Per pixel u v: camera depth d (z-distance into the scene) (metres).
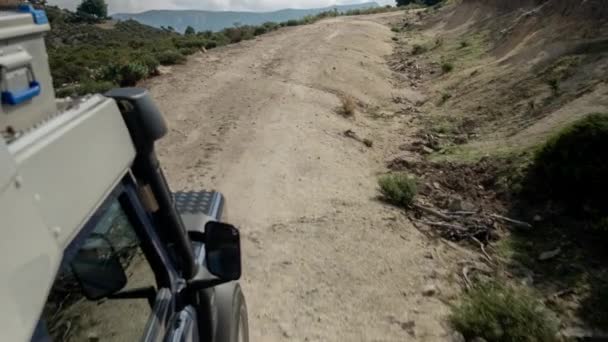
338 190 10.68
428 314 6.47
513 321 5.91
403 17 60.78
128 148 2.19
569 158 9.07
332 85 21.92
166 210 2.61
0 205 1.15
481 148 12.66
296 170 11.66
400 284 7.16
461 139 14.04
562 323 6.44
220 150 12.79
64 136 1.60
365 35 39.88
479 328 5.92
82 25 118.94
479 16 34.47
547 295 7.04
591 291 6.93
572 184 8.88
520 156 10.88
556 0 20.33
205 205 4.80
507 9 30.86
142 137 2.33
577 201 8.78
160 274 2.61
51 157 1.49
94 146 1.83
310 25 50.69
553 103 13.39
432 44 33.78
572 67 14.64
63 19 117.69
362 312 6.47
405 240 8.49
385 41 40.00
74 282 1.77
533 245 8.34
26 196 1.28
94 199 1.74
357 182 11.32
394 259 7.82
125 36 119.25
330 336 5.99
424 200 10.38
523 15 23.22
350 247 8.10
